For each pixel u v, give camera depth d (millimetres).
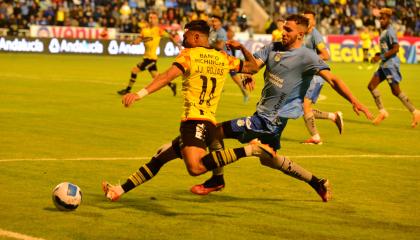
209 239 7562
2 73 30188
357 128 17344
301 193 9984
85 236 7523
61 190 8391
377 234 7973
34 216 8250
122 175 10797
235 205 9164
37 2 48094
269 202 9398
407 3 60094
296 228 8125
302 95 9227
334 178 11148
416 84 32688
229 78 33906
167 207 8938
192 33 8594
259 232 7910
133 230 7816
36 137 14109
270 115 9125
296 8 56281
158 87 8195
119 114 18344
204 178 10766
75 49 46812
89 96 22562
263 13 57281
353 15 57875
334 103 23781
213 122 8508
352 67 45188
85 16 48531
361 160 12852
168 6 53188
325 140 15148
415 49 52125
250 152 8297
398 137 15977
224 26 50438
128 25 49375
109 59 43719
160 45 47469
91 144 13555
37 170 10930
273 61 9094
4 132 14617
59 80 28062
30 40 45406
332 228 8172
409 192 10258
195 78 8422
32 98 21359
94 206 8836
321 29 54531
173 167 11539
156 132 15359
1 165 11219
